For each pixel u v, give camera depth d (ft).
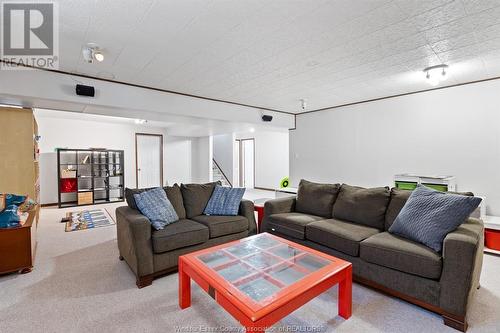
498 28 7.30
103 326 6.01
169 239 8.32
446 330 5.85
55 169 21.52
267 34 7.65
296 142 20.45
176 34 7.61
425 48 8.64
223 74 11.14
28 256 8.79
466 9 6.38
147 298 7.21
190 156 31.37
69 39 7.85
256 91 13.84
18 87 9.77
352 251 7.84
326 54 9.11
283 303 4.84
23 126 12.23
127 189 9.76
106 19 6.75
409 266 6.57
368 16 6.72
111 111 13.38
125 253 8.96
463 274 5.77
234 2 6.06
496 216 11.51
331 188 10.96
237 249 7.59
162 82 12.24
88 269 9.04
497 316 6.33
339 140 17.56
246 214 11.08
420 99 13.80
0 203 8.59
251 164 34.04
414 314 6.43
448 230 6.66
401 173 14.60
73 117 20.88
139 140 26.86
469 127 12.26
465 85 12.34
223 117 16.14
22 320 6.23
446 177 12.14
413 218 7.56
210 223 9.75
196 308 6.74
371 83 12.48
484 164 11.87
